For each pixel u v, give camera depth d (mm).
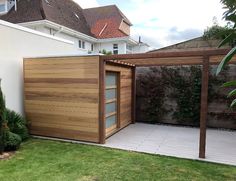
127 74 8297
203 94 4832
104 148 5625
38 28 12266
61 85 6320
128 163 4609
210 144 5973
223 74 7730
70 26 15008
